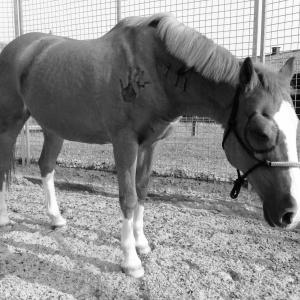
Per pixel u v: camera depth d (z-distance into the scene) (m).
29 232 3.29
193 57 2.28
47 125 3.02
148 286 2.44
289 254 2.97
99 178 5.19
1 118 3.29
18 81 3.10
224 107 2.23
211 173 5.02
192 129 5.93
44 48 3.01
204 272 2.64
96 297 2.34
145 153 2.80
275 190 1.95
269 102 1.94
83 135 2.84
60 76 2.73
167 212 3.89
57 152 3.37
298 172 1.92
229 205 4.12
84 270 2.64
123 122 2.48
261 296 2.37
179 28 2.36
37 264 2.71
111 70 2.49
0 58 3.34
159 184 4.84
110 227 3.43
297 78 4.16
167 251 2.95
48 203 3.40
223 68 2.19
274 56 4.39
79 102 2.65
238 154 2.11
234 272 2.65
